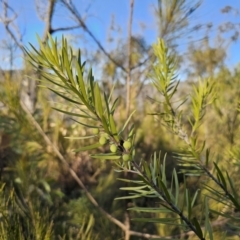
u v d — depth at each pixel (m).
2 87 0.79
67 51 0.22
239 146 0.53
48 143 0.88
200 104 0.40
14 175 0.88
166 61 0.40
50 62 0.22
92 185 1.29
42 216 0.53
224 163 0.58
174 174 0.26
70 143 0.96
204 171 0.39
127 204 0.91
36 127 0.87
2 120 0.87
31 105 0.95
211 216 0.58
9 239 0.38
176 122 0.41
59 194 1.09
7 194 0.63
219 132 0.81
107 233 0.78
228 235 0.57
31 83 0.93
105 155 0.23
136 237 0.88
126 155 0.23
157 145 1.45
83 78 0.21
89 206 0.90
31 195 0.68
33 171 0.79
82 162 1.32
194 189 0.66
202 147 0.39
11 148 0.98
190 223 0.24
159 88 0.40
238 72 0.90
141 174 0.24
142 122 1.69
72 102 0.22
